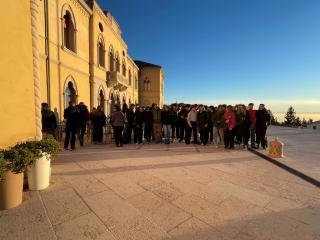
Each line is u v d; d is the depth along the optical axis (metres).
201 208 4.29
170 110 12.20
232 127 10.46
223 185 5.55
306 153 10.12
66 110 9.57
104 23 21.73
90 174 6.05
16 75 5.03
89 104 19.03
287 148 11.70
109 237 3.30
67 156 8.19
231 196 4.90
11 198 4.04
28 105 5.33
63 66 14.77
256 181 5.98
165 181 5.69
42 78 12.67
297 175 6.64
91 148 10.18
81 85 17.56
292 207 4.47
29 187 4.86
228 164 7.67
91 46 19.14
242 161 8.20
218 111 11.35
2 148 4.49
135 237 3.33
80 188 5.05
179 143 12.35
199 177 6.11
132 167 6.85
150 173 6.30
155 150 9.91
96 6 19.38
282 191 5.32
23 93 5.20
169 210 4.18
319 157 9.14
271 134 19.97
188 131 11.84
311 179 6.04
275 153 8.77
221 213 4.13
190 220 3.85
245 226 3.72
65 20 15.68
